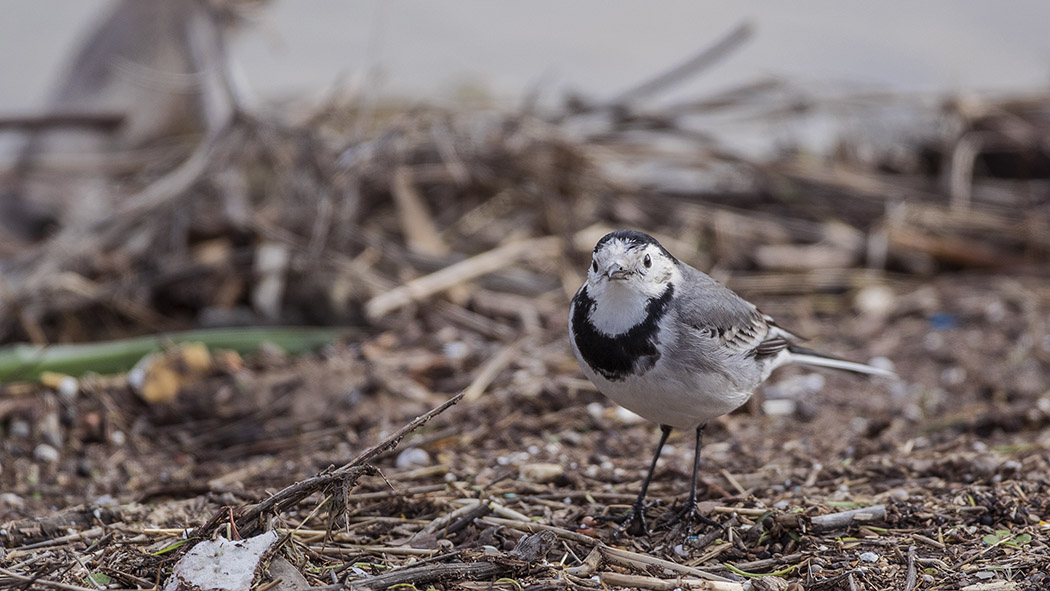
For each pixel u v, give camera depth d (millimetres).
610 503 8625
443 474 9172
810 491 8695
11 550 7715
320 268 12820
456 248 14141
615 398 7863
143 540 7703
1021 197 16109
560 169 14492
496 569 7180
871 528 7863
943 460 8906
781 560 7477
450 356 11789
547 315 12797
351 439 10109
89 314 12734
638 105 15953
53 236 14195
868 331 12953
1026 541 7480
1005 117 17062
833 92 17016
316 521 8047
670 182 15969
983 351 12094
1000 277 14477
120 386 10891
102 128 15461
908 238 14602
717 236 14609
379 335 12430
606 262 7422
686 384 7566
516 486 8852
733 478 8961
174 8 15008
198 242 13680
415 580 6992
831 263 14500
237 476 9234
